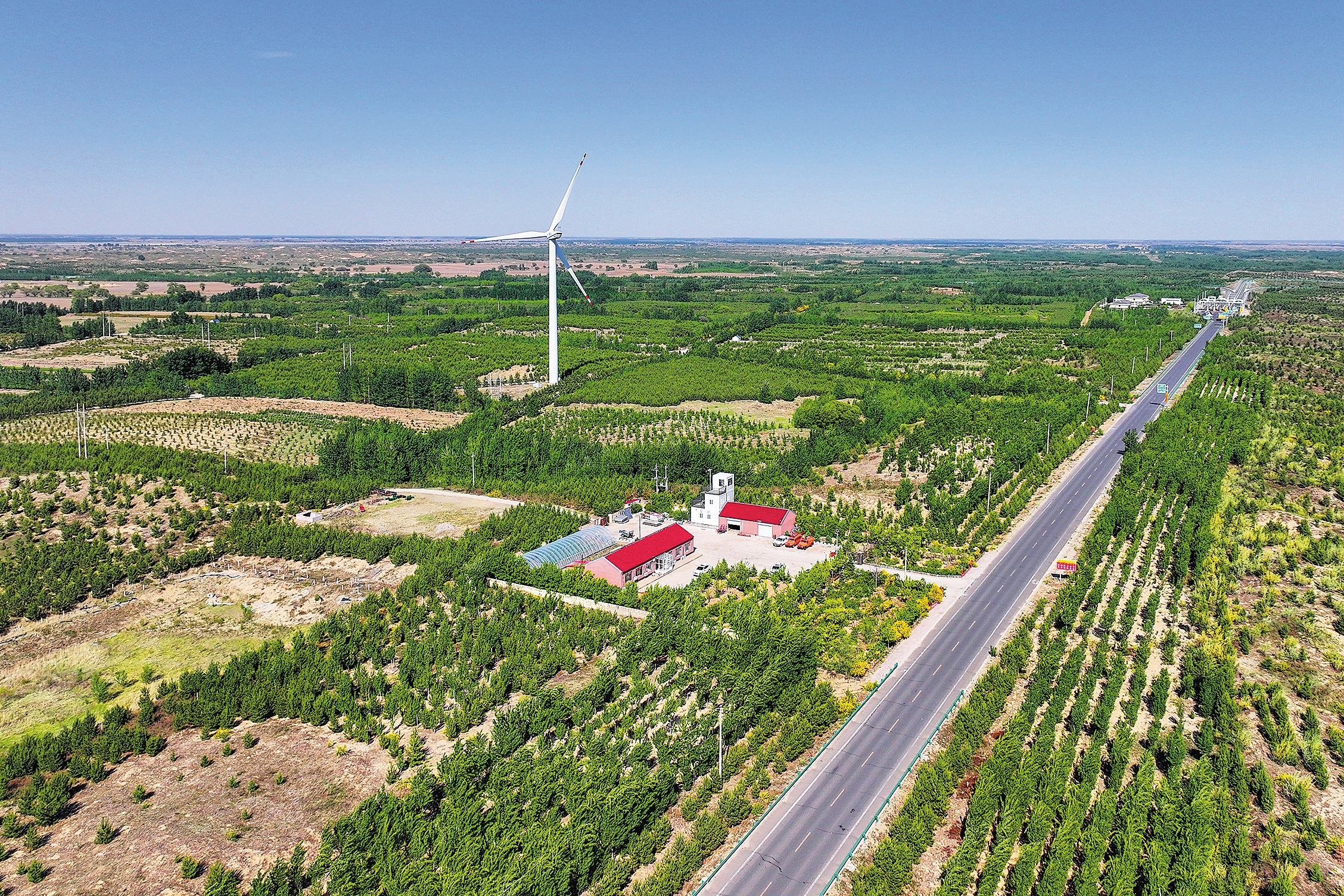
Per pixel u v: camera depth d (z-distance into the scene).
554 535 159.88
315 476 198.00
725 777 91.31
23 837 82.00
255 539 151.38
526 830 79.81
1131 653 116.06
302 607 132.62
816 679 110.69
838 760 94.69
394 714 102.25
